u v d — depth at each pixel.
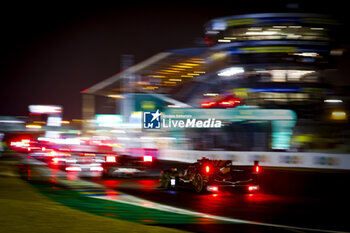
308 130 88.31
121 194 38.28
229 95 148.00
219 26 144.38
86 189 42.12
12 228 18.56
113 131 184.38
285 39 136.88
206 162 40.09
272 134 92.69
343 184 48.53
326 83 139.88
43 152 123.50
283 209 29.55
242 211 28.34
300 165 71.25
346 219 25.34
